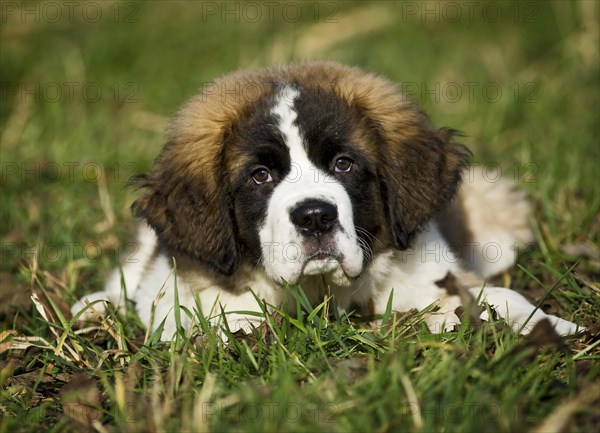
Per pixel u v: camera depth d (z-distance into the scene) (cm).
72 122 1380
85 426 592
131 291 873
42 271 891
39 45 1683
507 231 962
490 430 524
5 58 1622
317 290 749
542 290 834
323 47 1574
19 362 716
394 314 691
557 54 1523
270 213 700
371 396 553
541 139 1245
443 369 576
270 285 740
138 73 1572
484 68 1509
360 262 695
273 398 555
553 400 568
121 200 1112
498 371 578
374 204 737
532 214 976
